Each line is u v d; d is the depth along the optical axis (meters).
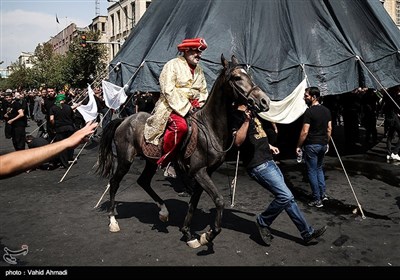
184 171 4.47
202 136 4.20
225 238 4.77
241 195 6.82
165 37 9.22
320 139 5.89
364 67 8.20
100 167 5.39
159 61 8.65
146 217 5.68
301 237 4.79
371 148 11.68
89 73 37.62
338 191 6.99
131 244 4.66
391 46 8.65
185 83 4.36
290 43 8.62
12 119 10.52
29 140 9.24
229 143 4.44
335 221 5.40
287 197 4.27
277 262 4.09
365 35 9.07
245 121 4.10
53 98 10.82
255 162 4.34
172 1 10.59
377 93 13.05
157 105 4.55
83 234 5.03
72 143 1.72
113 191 5.21
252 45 8.56
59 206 6.35
